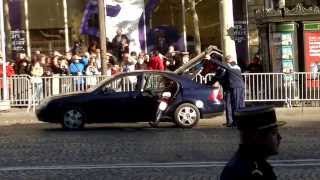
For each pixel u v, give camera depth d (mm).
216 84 17953
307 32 21391
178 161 11695
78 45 27438
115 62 24797
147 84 17281
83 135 15875
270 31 21688
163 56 24859
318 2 27469
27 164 11680
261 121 4008
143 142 14281
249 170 3971
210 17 28000
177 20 28000
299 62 21578
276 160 11641
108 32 27469
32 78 21625
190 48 27984
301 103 21344
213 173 10484
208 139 14562
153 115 17156
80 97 17250
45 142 14594
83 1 28156
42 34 28188
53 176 10477
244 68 26500
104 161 11867
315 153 12352
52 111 17234
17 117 20297
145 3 27969
